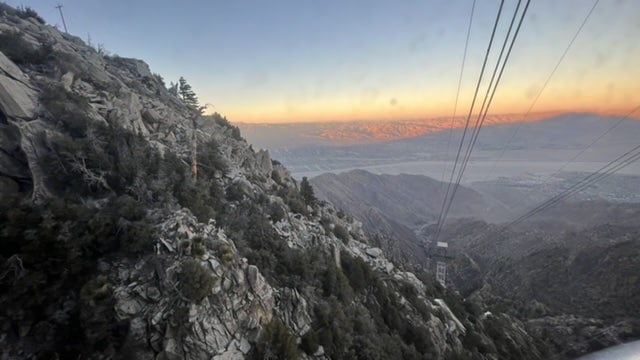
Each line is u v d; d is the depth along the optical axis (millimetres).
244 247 36000
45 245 26031
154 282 26422
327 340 32188
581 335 69188
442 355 48844
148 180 36406
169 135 54406
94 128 37812
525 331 82375
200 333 24312
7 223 25547
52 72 45812
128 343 23828
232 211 43906
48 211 27672
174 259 27234
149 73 86000
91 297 24188
